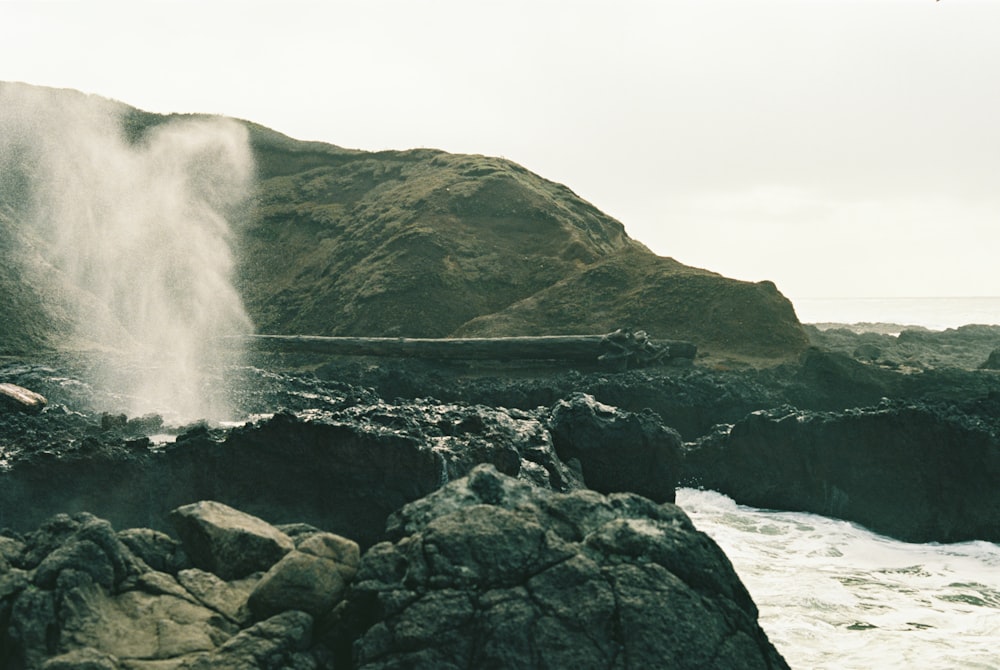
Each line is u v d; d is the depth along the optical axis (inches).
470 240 2020.2
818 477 818.2
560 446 682.2
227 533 329.1
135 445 512.4
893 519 765.9
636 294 1656.0
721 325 1535.4
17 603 286.4
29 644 280.1
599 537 314.3
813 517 811.4
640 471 681.6
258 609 301.9
